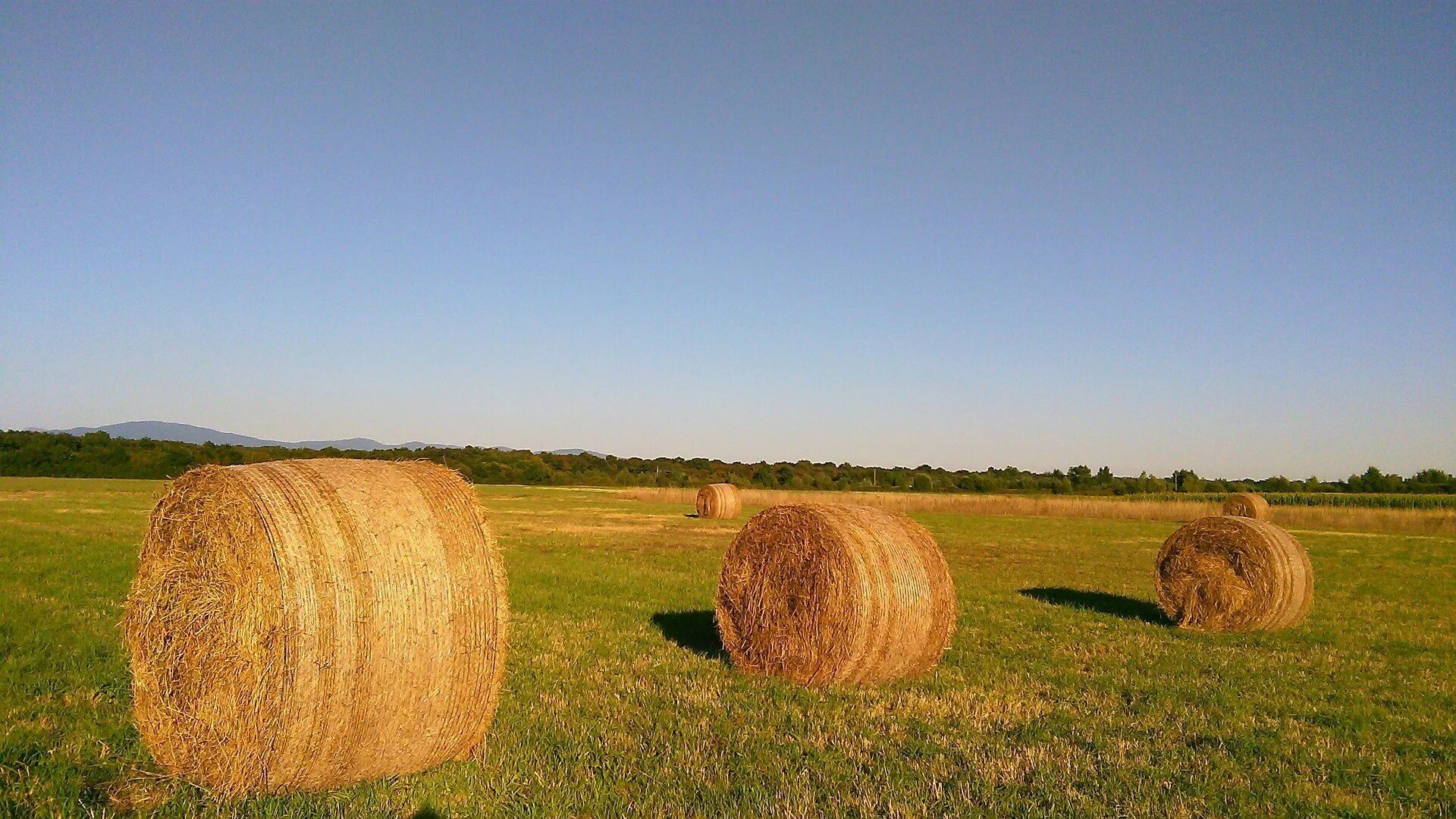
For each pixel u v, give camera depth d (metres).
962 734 7.74
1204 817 6.04
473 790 6.12
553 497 60.66
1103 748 7.43
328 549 6.06
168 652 6.43
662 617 13.85
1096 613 15.49
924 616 9.90
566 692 8.84
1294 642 13.23
